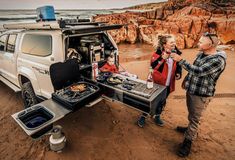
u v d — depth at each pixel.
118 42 16.47
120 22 18.77
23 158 2.68
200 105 2.41
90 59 3.43
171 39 2.61
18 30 4.34
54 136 2.71
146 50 13.41
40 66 3.31
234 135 3.30
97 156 2.71
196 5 18.08
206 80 2.26
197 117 2.50
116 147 2.92
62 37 2.92
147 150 2.86
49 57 3.13
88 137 3.17
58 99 2.41
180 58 2.33
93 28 2.92
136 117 3.90
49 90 3.35
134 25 17.25
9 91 5.30
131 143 3.02
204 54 2.36
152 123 3.64
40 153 2.77
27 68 3.72
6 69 4.80
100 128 3.45
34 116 2.33
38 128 1.93
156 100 2.41
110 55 3.68
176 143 3.03
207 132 3.38
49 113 2.22
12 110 4.19
